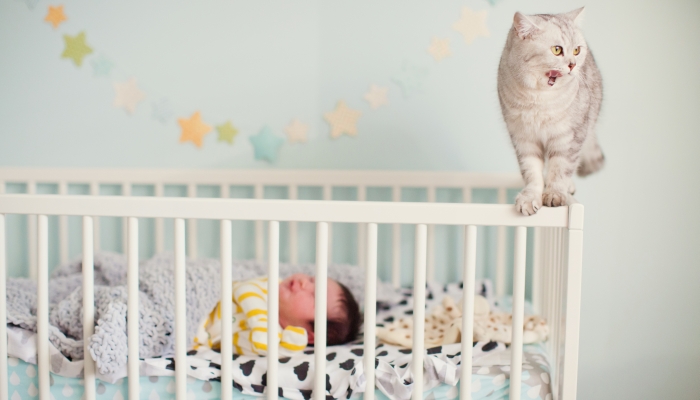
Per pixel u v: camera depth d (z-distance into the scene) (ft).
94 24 5.64
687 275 5.18
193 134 5.63
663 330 5.24
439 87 5.39
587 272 5.28
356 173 5.31
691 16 5.04
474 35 5.32
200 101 5.61
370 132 5.49
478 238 5.45
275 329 3.27
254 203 3.20
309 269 5.16
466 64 5.34
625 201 5.20
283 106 5.55
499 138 5.35
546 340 4.15
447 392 3.32
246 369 3.51
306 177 5.37
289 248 5.69
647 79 5.11
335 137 5.52
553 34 3.31
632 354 5.30
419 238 3.14
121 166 5.72
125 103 5.66
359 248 5.51
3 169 5.52
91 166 5.74
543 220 3.11
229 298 3.28
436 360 3.30
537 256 5.08
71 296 4.04
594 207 5.24
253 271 5.14
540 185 3.47
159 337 3.81
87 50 5.65
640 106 5.13
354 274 5.03
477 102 5.36
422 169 5.46
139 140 5.69
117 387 3.50
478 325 4.02
